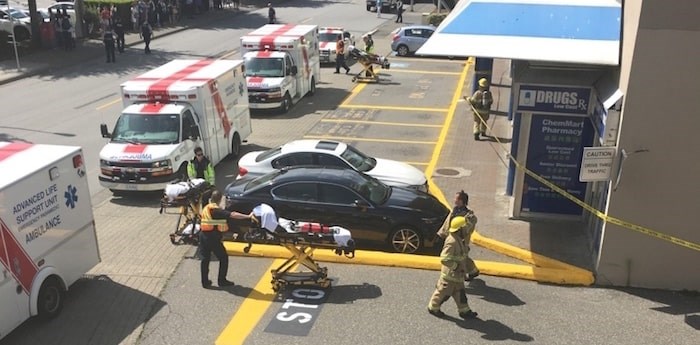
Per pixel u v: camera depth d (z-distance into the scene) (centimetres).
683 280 947
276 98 2116
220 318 884
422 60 3200
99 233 1181
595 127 1064
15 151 915
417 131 1911
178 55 3209
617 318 884
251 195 1134
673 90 871
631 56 877
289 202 1116
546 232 1157
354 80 2692
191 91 1462
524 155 1199
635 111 889
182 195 1105
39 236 847
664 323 872
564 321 875
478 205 1299
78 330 855
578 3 1035
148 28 3212
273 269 988
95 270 1027
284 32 2370
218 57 3134
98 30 3728
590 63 945
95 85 2550
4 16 3341
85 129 1936
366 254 1046
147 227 1212
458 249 845
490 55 948
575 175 1196
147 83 1507
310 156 1312
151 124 1420
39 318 865
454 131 1906
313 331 849
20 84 2577
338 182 1109
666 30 851
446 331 846
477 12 1041
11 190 795
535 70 1153
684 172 899
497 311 898
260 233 947
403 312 895
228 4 5331
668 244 936
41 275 846
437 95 2408
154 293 954
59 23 3259
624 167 911
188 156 1429
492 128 1927
